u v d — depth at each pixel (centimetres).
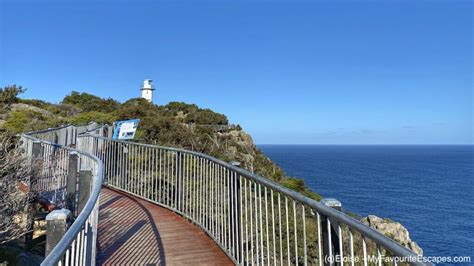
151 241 483
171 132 2228
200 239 496
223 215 449
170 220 593
